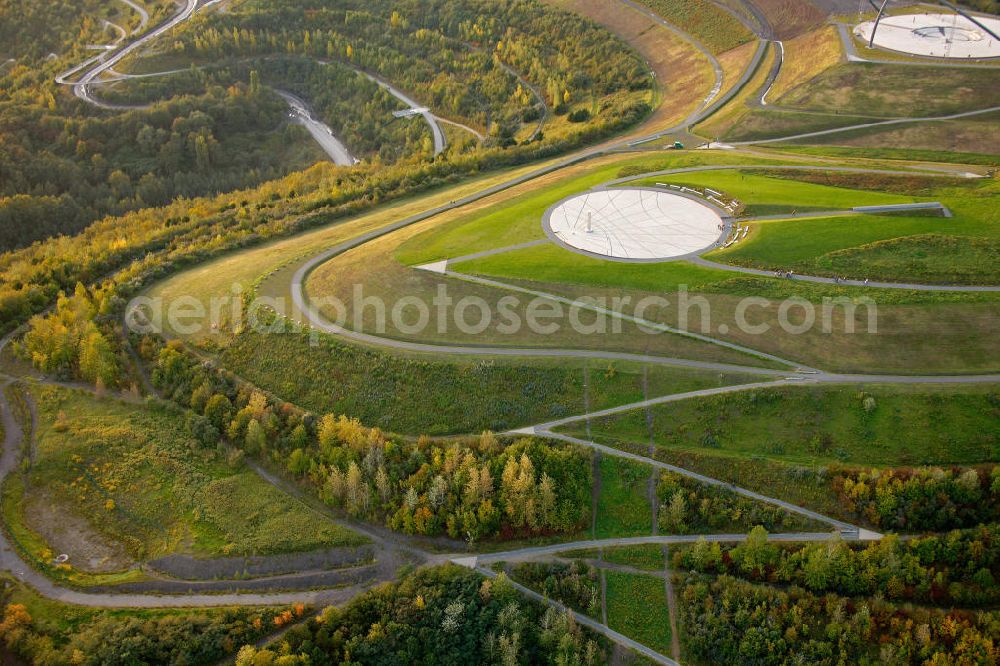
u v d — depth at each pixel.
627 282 147.75
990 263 142.38
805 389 122.94
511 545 113.56
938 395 119.44
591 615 106.31
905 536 106.69
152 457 129.00
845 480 111.06
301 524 117.81
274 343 144.12
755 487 114.31
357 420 126.50
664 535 112.94
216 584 111.38
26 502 123.94
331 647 102.25
